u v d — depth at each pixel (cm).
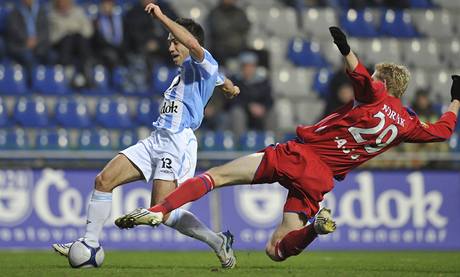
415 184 4878
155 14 2550
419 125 2630
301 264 3244
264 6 7181
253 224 4666
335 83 5666
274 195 4716
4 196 4412
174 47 2698
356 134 2539
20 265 2998
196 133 5531
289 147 2556
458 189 4919
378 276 2497
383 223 4806
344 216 4762
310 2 7219
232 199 4659
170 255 3991
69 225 4494
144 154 2669
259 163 2542
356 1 7219
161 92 6016
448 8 7462
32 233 4425
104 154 4575
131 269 2673
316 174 2544
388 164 4866
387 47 6912
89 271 2555
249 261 3409
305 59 6731
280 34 6938
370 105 2522
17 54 5891
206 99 2742
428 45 7012
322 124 2567
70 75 5931
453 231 4884
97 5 6694
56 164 4512
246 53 5784
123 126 5747
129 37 6062
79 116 5697
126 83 5969
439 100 6662
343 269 2847
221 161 4653
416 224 4850
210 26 6256
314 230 2448
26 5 5978
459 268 3041
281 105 6212
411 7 7394
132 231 4544
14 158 4453
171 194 2472
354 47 6844
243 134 5475
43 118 5628
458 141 5416
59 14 6072
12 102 5659
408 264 3303
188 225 2689
